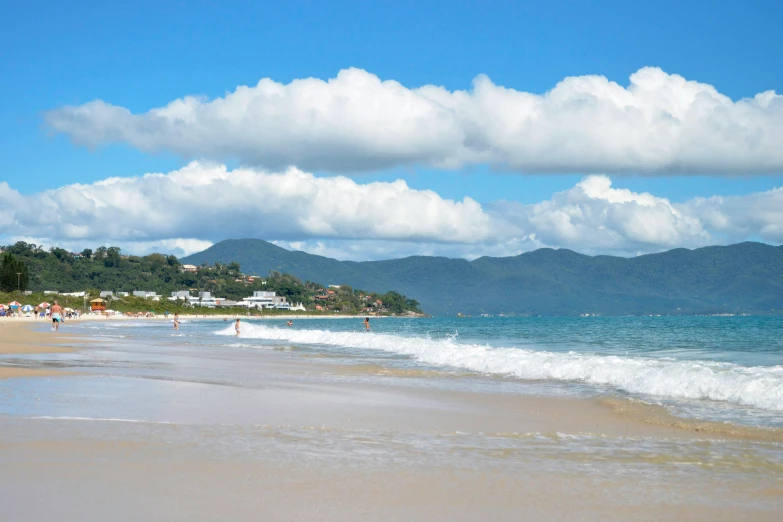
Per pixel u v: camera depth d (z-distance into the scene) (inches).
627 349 1424.7
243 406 565.6
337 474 336.2
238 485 312.2
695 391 682.8
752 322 3821.4
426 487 316.8
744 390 643.5
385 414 542.6
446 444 423.2
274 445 402.3
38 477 318.0
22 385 687.1
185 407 551.5
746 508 293.3
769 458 392.8
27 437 408.5
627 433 475.8
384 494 304.0
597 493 313.1
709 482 335.6
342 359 1178.6
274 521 263.6
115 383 714.8
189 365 1011.3
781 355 1224.2
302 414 530.6
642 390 722.2
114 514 266.1
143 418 490.6
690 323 3730.3
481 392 709.9
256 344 1739.7
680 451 412.2
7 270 6914.4
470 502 295.6
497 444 427.8
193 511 272.8
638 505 295.7
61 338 1998.0
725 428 495.8
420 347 1371.8
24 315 5777.6
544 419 536.1
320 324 6181.1
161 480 317.1
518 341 1812.3
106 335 2386.8
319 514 273.9
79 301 7780.5
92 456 361.7
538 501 299.3
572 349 1437.0
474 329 3127.5
